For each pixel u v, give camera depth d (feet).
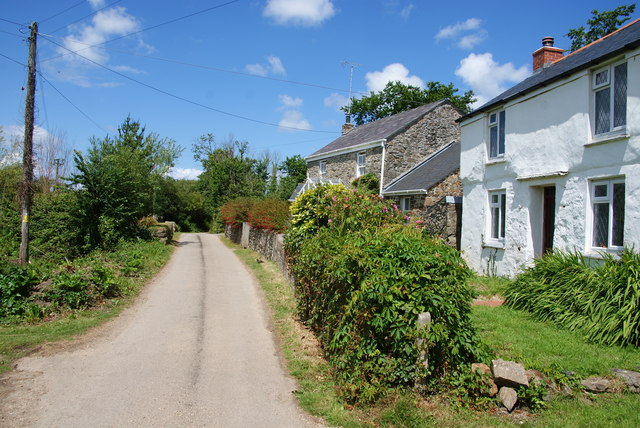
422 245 17.66
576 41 85.35
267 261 56.39
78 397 16.33
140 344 23.09
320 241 24.30
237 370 19.57
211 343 23.50
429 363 16.02
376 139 74.90
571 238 32.78
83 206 62.90
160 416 14.93
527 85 41.60
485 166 44.73
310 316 25.48
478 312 26.48
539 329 23.03
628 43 27.14
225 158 168.76
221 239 105.09
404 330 15.58
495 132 44.06
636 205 27.14
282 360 21.02
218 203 156.04
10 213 70.44
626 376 16.69
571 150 32.96
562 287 25.23
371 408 15.39
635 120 27.37
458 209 52.08
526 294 27.22
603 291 22.76
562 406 15.28
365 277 16.83
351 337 16.94
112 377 18.40
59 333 24.75
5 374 18.61
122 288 35.76
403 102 124.57
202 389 17.35
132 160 77.97
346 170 83.76
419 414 14.55
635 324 20.30
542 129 36.22
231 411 15.46
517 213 39.32
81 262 44.80
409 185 63.52
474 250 46.39
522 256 38.40
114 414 14.99
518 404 15.47
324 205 34.58
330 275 19.45
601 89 30.83
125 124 107.55
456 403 15.12
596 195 31.19
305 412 15.49
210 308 31.63
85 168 64.75
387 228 23.56
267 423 14.62
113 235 63.87
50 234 61.98
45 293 29.68
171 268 51.44
